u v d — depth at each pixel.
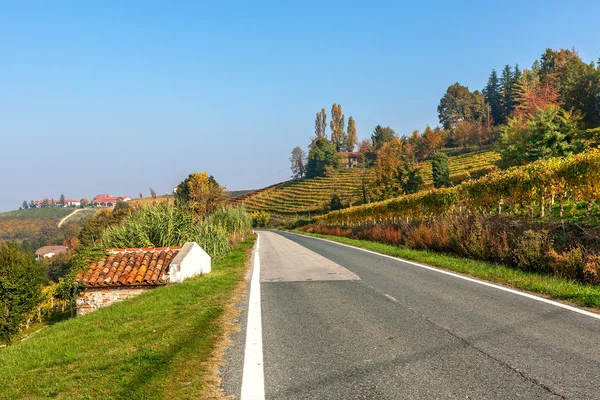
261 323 5.86
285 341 4.97
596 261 8.21
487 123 111.81
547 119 32.09
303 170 174.00
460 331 5.15
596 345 4.50
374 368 3.98
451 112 143.38
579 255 8.67
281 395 3.42
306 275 10.44
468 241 12.74
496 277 9.12
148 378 3.72
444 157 63.75
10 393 3.55
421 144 110.50
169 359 4.24
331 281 9.37
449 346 4.57
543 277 8.84
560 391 3.34
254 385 3.64
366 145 144.25
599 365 3.90
